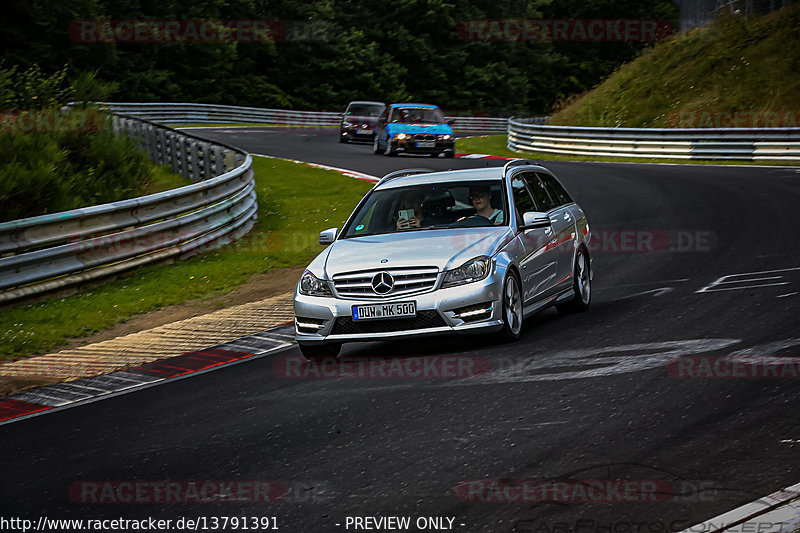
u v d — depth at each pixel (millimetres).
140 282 22984
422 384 12188
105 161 36312
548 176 18172
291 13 121938
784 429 9102
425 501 7957
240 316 19031
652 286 19203
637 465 8430
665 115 66062
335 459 9336
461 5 133000
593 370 12086
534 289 15492
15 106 36844
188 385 13648
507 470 8562
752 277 18750
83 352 16750
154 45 100500
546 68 142250
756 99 62000
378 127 59000
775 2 71000
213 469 9367
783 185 35812
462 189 16031
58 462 10164
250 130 81500
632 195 36000
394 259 14125
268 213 34750
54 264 21516
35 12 76875
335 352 14891
